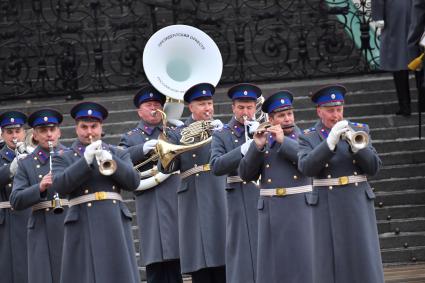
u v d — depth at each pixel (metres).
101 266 30.27
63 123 46.78
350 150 30.03
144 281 40.75
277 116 32.22
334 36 50.69
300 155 30.25
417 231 41.53
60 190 30.02
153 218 36.25
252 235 33.47
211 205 34.72
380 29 46.47
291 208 31.78
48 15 54.06
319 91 30.33
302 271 31.70
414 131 45.31
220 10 52.34
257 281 32.19
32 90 50.59
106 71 51.88
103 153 29.23
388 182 43.12
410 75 48.81
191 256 34.94
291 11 51.59
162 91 36.62
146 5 52.41
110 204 30.48
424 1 40.00
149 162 36.22
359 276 29.95
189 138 34.72
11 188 35.19
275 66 50.81
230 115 46.06
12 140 35.75
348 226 30.00
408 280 37.50
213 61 37.28
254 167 31.78
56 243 33.00
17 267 35.16
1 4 53.19
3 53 52.66
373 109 46.59
